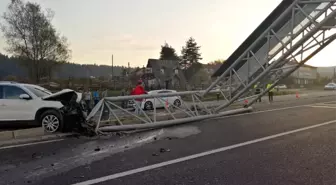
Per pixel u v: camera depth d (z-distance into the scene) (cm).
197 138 789
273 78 1256
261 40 1094
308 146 677
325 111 1395
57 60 5334
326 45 1059
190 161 569
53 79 5056
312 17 956
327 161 556
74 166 551
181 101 1191
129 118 1002
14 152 668
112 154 634
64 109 873
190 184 447
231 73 1175
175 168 527
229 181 458
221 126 981
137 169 525
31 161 590
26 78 4969
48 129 904
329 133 831
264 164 543
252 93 1409
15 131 843
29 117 959
